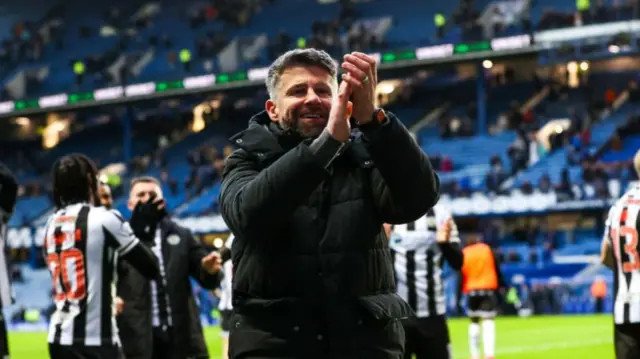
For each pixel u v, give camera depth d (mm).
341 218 5180
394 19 74500
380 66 64625
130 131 73562
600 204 52531
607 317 40562
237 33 79125
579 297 46812
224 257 13703
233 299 5352
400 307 5332
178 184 71250
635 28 59875
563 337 29250
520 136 59938
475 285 21250
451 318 44719
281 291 5152
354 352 5137
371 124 4980
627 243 10531
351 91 4801
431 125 69375
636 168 10758
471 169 62438
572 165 59062
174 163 74438
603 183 52875
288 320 5133
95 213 9094
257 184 4840
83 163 9258
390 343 5277
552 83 67625
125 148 73500
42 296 63719
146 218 10102
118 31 84750
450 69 72250
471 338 21438
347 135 4793
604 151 59969
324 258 5137
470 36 64812
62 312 9023
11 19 90312
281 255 5145
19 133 84188
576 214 55906
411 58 64188
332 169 5238
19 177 80312
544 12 63656
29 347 32938
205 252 12594
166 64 78250
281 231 5156
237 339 5262
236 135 5309
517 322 38312
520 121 64625
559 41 61156
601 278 47062
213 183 67438
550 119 65625
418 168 5051
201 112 79250
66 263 9039
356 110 4953
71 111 74625
